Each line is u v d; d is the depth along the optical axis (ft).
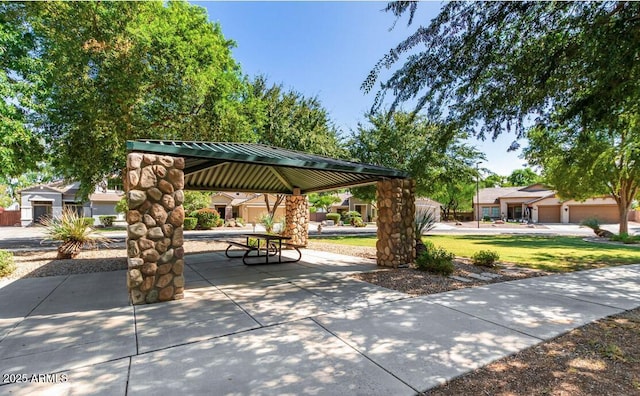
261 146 27.09
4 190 99.19
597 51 12.70
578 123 18.11
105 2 32.76
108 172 37.99
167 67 34.12
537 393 7.71
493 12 14.26
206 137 39.99
